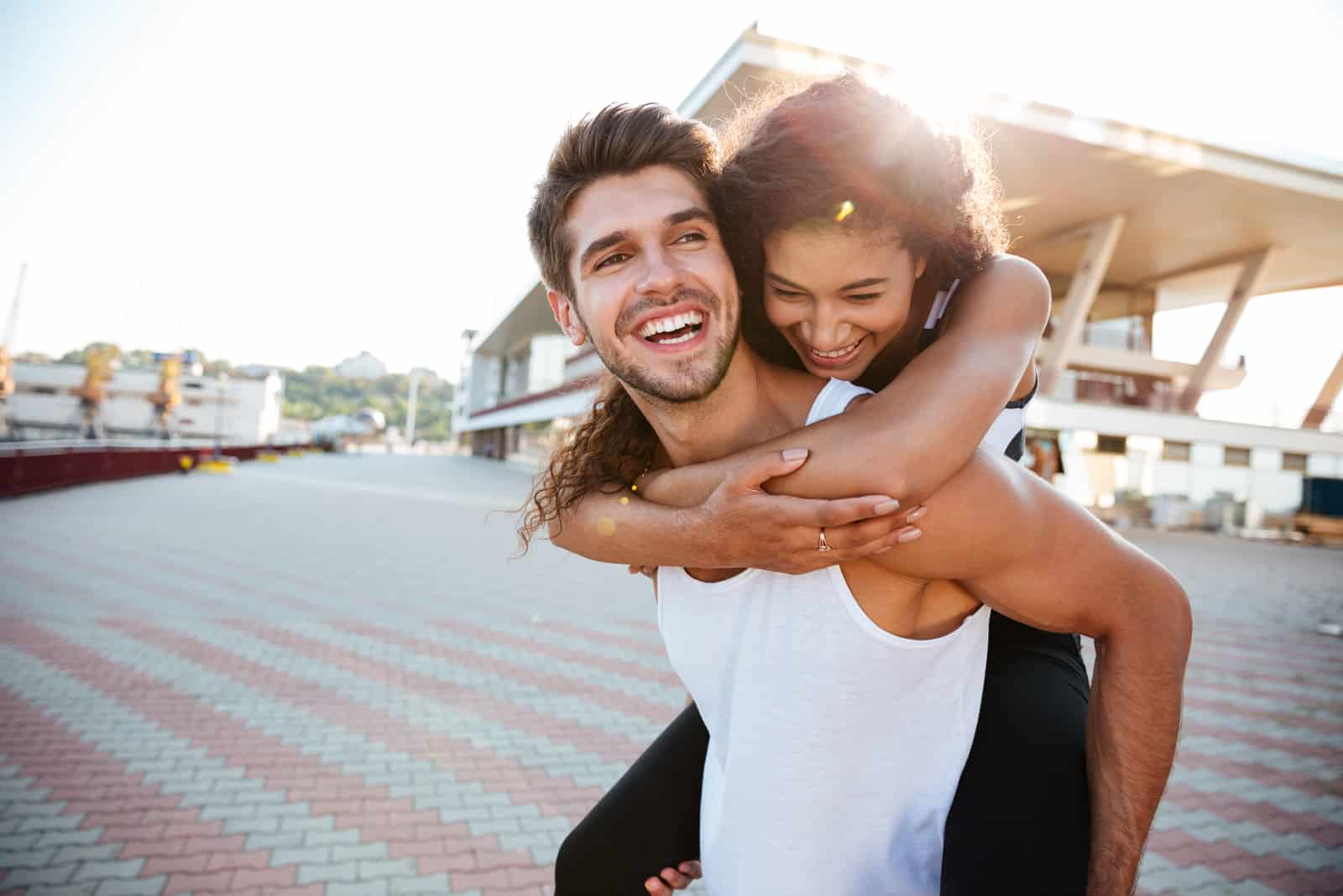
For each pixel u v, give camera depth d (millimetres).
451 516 16719
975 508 842
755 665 979
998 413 876
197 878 2826
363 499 20094
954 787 1021
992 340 940
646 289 960
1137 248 22750
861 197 940
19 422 78125
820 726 934
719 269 979
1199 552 15594
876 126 950
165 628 6246
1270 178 16969
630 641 6434
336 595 7828
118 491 19062
